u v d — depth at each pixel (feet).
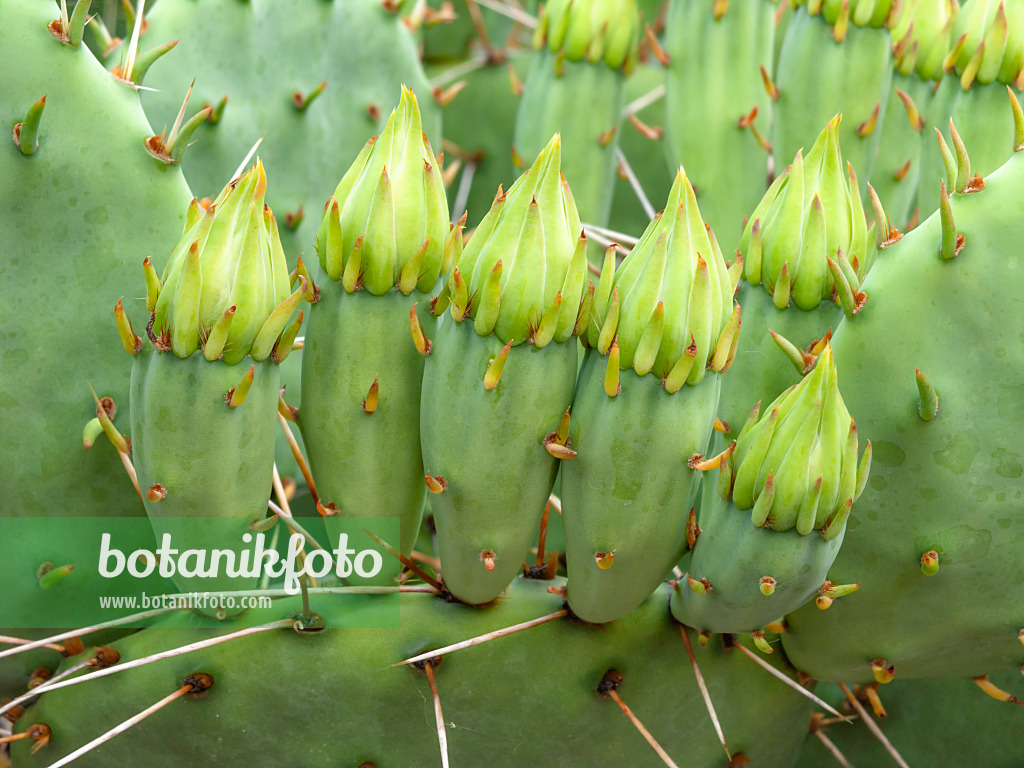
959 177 0.80
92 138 0.86
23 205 0.85
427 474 0.78
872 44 1.07
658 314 0.72
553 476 0.79
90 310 0.87
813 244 0.83
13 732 0.92
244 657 0.83
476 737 0.85
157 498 0.77
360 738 0.85
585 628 0.85
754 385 0.86
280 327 0.75
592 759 0.87
